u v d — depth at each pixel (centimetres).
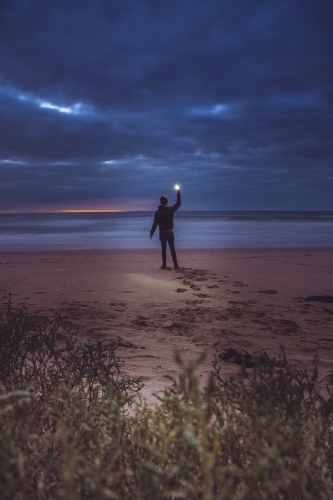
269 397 173
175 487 137
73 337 501
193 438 125
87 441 157
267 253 1747
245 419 171
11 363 278
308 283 973
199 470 141
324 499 137
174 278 1027
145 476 137
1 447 133
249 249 1919
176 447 149
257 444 144
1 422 176
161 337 521
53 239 2688
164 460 138
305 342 509
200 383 358
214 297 792
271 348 482
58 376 249
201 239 2641
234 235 3034
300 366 412
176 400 163
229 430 155
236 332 543
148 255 1680
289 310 689
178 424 151
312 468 150
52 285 910
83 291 841
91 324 574
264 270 1198
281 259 1509
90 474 132
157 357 441
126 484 142
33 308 668
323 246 2130
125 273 1112
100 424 212
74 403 211
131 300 754
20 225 5153
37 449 165
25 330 312
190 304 723
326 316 651
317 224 5109
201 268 1248
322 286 937
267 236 2906
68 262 1420
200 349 477
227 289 880
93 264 1354
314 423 162
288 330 559
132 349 468
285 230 3703
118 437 169
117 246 2184
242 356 440
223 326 575
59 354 277
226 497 117
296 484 132
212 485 121
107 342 484
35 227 4494
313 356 454
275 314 655
